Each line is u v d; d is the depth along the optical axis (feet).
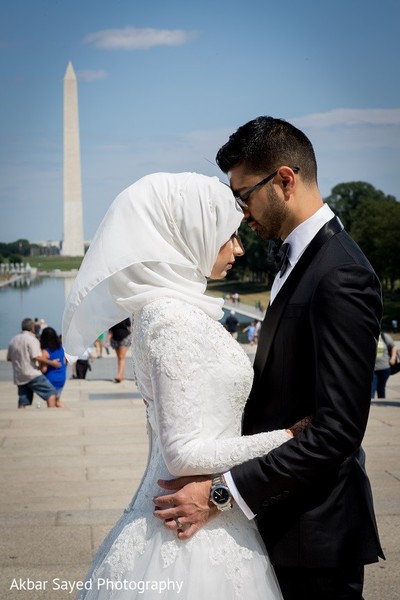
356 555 10.12
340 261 9.89
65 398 61.36
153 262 10.02
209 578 9.59
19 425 39.75
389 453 30.83
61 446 34.24
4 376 88.28
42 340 51.13
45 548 19.01
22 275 613.11
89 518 21.49
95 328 10.99
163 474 10.09
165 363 9.37
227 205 10.10
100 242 10.10
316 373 9.61
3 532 20.27
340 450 9.37
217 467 9.50
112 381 72.74
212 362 9.62
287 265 10.64
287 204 10.53
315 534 9.96
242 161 10.57
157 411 9.50
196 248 10.05
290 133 10.52
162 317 9.53
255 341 134.62
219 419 9.70
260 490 9.46
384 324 268.41
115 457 31.42
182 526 9.71
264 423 10.36
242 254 10.65
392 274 321.32
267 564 10.07
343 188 396.37
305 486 9.55
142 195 10.11
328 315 9.55
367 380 9.50
